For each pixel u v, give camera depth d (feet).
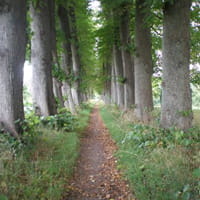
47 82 29.48
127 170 14.97
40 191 11.41
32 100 29.27
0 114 17.30
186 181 11.28
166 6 18.66
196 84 40.81
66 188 13.12
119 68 53.31
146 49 30.83
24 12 18.57
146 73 31.09
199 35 35.88
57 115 28.37
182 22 18.06
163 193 10.84
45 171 13.56
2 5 16.83
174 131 17.53
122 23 39.78
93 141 26.91
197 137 16.47
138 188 12.01
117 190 13.15
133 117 32.65
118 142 23.30
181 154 14.30
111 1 30.01
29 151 16.29
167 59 18.97
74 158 17.94
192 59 39.91
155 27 40.88
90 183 14.33
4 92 17.34
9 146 14.79
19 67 18.21
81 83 69.92
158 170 13.16
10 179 11.48
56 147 19.42
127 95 43.06
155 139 17.57
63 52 49.75
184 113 18.17
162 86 19.75
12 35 17.43
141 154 16.61
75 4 47.32
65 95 48.14
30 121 22.33
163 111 19.61
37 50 29.19
